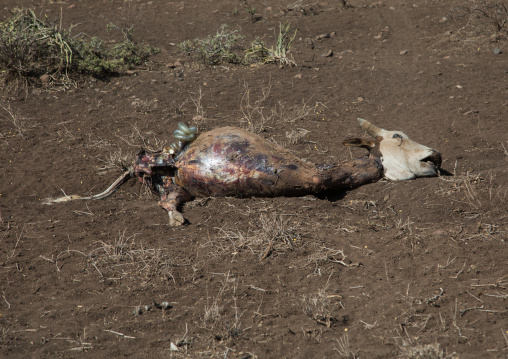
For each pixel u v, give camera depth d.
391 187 21.67
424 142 26.89
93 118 32.25
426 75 37.56
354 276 16.45
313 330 13.95
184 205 22.08
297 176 21.11
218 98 35.19
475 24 47.28
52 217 21.64
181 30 54.16
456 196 20.25
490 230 17.98
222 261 17.73
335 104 33.66
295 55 44.31
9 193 24.14
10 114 32.19
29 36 37.59
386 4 59.56
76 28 54.56
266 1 64.81
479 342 12.79
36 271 17.59
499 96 33.00
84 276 17.23
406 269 16.41
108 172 25.95
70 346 13.82
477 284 15.19
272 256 17.83
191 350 13.47
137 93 36.06
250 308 15.21
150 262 17.69
